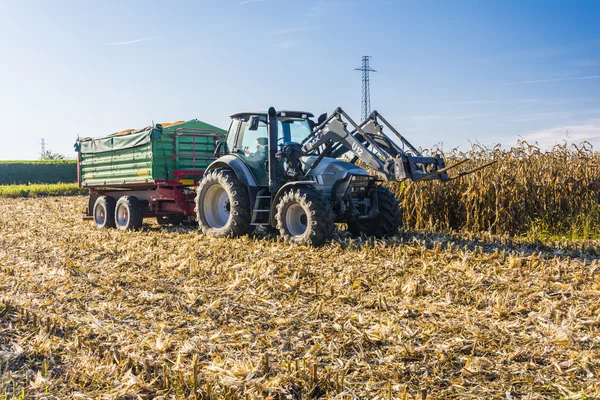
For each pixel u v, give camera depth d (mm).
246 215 9805
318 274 6738
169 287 6309
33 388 3641
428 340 4352
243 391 3555
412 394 3502
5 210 18641
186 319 5098
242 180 9688
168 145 11547
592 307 5086
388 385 3473
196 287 6270
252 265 7285
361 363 3951
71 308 5508
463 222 11320
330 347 4234
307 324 4875
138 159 11766
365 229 9711
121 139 12195
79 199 24250
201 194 10555
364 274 6637
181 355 4168
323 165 9242
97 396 3512
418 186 11477
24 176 46094
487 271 6621
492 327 4621
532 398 3408
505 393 3484
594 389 3449
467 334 4488
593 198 11211
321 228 8406
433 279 6305
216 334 4551
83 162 13867
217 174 10180
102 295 6055
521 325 4699
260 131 9867
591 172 11305
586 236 10039
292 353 4195
